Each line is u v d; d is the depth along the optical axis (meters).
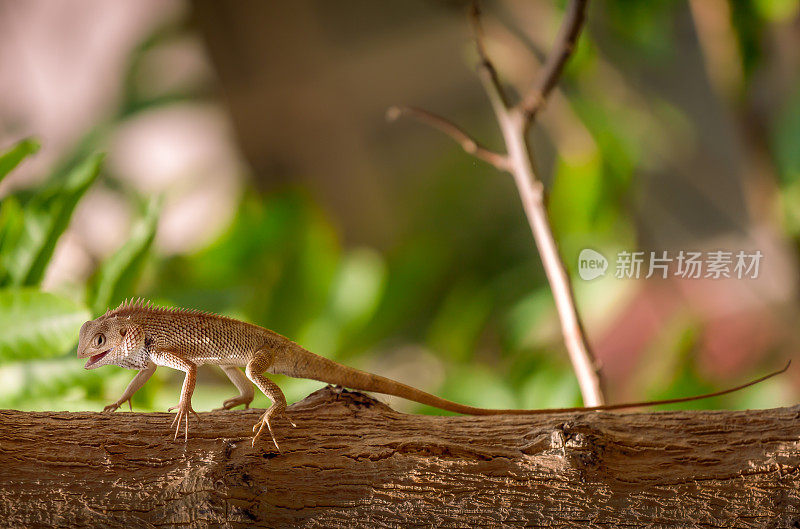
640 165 11.46
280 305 10.66
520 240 19.78
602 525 3.85
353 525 3.86
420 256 12.51
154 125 21.25
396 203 23.39
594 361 5.56
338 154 23.53
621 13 10.52
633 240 9.66
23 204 6.86
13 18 21.22
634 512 3.87
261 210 11.30
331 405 4.50
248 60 22.20
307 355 4.91
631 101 10.86
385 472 4.02
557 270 5.69
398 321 12.03
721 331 12.44
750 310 12.70
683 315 11.62
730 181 11.98
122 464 4.01
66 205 6.27
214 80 21.75
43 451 4.04
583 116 10.55
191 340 4.77
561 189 9.77
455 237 20.94
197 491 3.84
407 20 23.38
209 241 11.15
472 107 23.78
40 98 21.33
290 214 11.18
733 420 4.26
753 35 9.84
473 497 3.93
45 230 6.23
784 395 11.33
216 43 21.55
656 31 10.71
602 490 3.93
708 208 15.59
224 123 21.91
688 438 4.16
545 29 11.31
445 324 12.48
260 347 4.84
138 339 4.71
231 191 21.08
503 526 3.85
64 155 11.84
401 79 23.77
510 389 9.81
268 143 22.84
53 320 5.28
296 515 3.87
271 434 4.14
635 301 13.59
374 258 10.97
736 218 11.88
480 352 13.38
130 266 6.64
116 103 15.17
